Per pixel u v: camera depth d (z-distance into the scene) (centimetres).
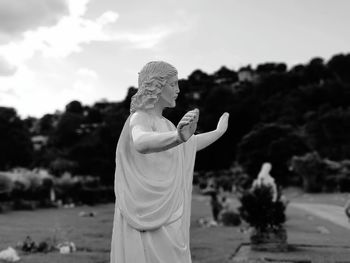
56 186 4075
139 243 368
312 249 1493
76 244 1541
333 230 2031
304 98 9588
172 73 407
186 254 387
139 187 378
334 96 9506
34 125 12188
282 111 9088
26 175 3719
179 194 396
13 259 1203
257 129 7625
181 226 391
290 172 7012
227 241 1670
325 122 7769
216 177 7725
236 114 8888
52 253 1358
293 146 7050
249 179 6619
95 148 5909
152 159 389
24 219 2509
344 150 7506
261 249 1457
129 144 392
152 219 372
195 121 346
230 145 8731
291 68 12388
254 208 1456
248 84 11656
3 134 7231
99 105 10862
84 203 4081
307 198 5009
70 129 8556
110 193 4628
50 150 8200
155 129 397
